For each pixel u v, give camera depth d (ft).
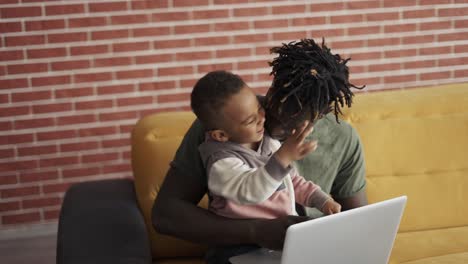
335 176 7.80
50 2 12.26
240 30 13.10
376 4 13.57
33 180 12.78
